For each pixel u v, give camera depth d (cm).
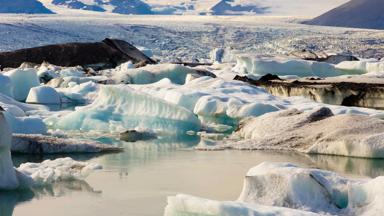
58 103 3130
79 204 1177
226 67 5006
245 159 1641
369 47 12569
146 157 1667
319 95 3052
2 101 2606
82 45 5288
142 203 1184
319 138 1778
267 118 2028
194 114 2305
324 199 1000
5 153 1271
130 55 5388
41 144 1688
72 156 1659
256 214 861
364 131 1730
